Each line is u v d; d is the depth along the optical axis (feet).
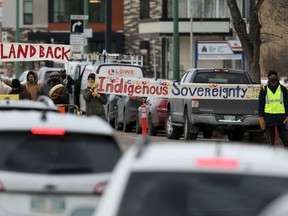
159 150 46.65
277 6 266.57
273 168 42.91
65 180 60.54
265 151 47.62
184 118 181.27
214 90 175.32
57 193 60.49
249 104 175.11
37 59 188.75
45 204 60.34
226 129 177.27
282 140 147.13
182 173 42.78
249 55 215.92
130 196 42.29
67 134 62.95
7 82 172.04
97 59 275.18
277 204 38.91
